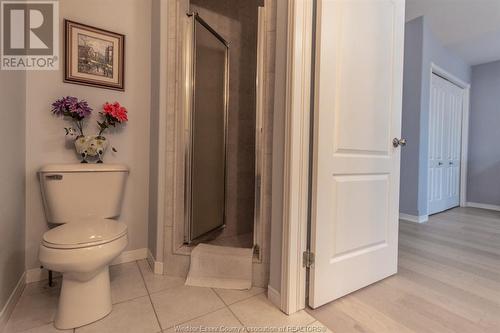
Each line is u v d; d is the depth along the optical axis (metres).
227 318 1.29
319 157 1.35
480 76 4.32
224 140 2.27
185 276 1.69
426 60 3.22
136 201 1.95
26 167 1.57
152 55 1.92
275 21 1.51
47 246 1.14
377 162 1.64
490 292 1.56
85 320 1.21
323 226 1.39
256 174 1.68
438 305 1.42
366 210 1.60
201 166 1.99
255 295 1.50
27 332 1.16
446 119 3.96
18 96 1.44
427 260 2.05
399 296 1.51
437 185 3.87
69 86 1.69
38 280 1.61
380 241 1.69
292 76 1.31
